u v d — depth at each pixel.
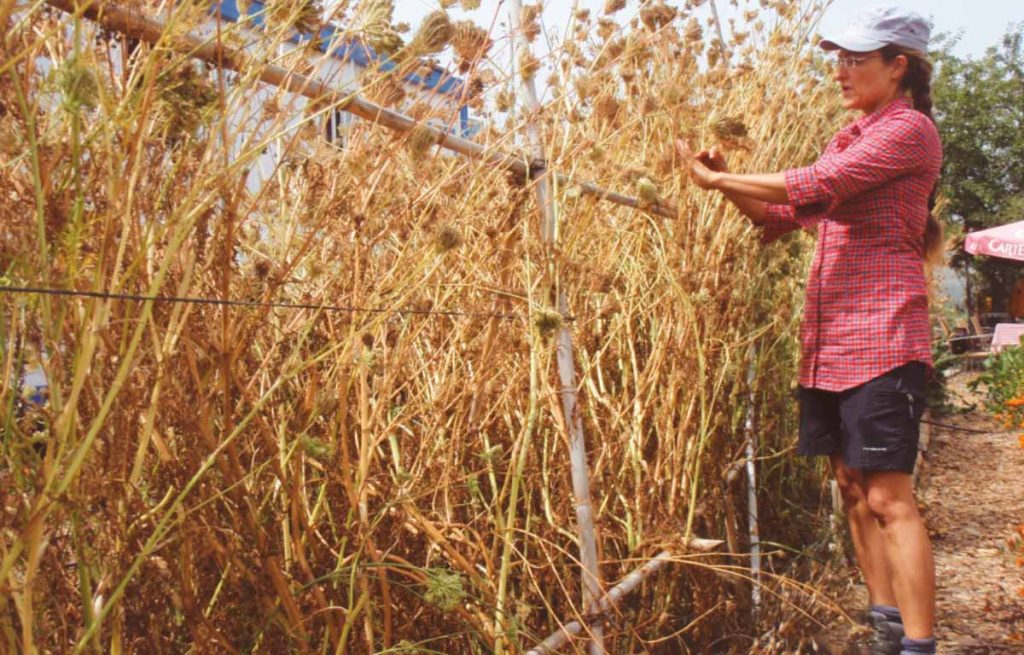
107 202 1.15
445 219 1.91
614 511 2.69
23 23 1.10
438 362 2.16
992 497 6.07
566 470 2.38
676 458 2.63
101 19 1.18
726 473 3.09
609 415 2.78
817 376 2.88
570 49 2.24
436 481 2.03
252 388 1.64
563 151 2.12
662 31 2.69
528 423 1.95
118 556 1.26
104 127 1.13
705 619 2.67
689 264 2.87
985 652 3.39
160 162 1.28
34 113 1.13
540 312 1.92
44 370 1.14
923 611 2.67
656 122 2.96
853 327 2.77
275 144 1.81
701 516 3.01
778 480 4.03
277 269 1.51
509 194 2.00
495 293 2.01
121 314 1.28
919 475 6.16
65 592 1.24
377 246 1.94
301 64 1.52
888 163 2.63
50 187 1.15
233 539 1.49
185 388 1.45
